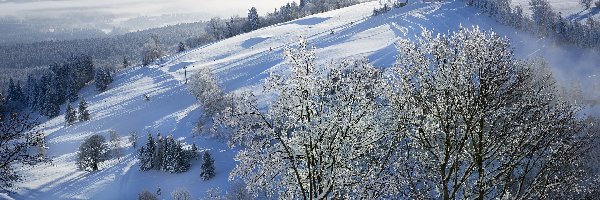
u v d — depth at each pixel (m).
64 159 99.12
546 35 102.06
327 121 12.66
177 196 65.94
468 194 13.02
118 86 169.75
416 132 13.02
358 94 12.84
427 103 12.66
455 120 12.41
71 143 115.81
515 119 12.36
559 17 126.19
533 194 13.10
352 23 183.12
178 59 183.25
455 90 12.22
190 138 96.06
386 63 113.75
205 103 103.50
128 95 153.88
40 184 79.75
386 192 13.05
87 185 80.06
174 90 143.00
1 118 18.11
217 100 101.50
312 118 13.00
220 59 173.38
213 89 108.12
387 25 158.00
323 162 12.81
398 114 12.81
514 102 12.42
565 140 12.99
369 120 12.76
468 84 12.09
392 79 13.34
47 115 154.12
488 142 12.58
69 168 90.56
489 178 12.60
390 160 13.42
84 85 187.25
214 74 140.38
